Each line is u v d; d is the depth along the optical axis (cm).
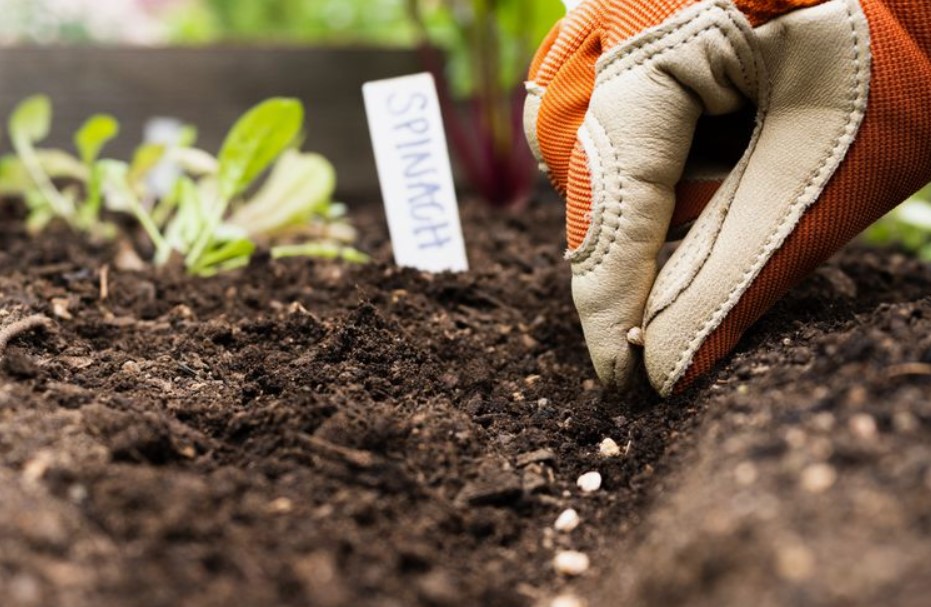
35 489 35
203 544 34
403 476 37
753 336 42
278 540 34
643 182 40
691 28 39
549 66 42
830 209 39
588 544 37
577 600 35
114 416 38
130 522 34
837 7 38
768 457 34
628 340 41
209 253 53
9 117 71
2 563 32
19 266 53
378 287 49
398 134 51
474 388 43
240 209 57
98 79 73
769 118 40
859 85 39
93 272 52
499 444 41
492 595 35
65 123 72
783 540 31
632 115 39
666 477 37
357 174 79
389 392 42
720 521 32
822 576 30
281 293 50
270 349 44
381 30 93
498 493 38
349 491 37
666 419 41
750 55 39
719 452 35
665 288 41
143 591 32
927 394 34
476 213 65
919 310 38
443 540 36
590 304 41
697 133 42
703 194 42
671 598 32
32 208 62
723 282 40
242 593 33
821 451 33
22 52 71
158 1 108
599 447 41
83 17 91
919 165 40
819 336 40
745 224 40
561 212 64
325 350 43
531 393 44
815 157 39
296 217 57
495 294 50
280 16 106
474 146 79
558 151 42
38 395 39
